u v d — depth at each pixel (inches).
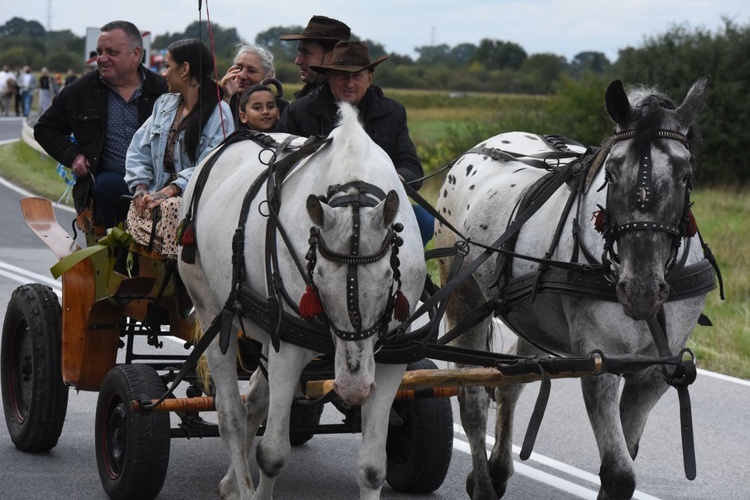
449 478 281.1
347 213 183.9
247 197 221.3
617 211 198.7
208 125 269.0
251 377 254.1
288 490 263.9
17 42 5753.0
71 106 299.4
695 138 206.4
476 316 245.6
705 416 344.8
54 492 254.4
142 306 264.2
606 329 212.1
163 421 243.3
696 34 1325.0
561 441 312.7
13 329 297.4
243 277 216.8
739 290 569.3
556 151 278.5
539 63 4252.0
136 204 263.9
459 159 295.7
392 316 190.5
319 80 314.2
